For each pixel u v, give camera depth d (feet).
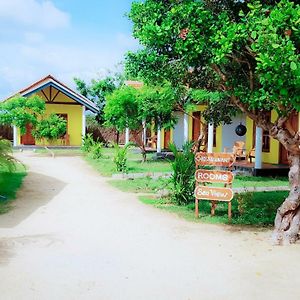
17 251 20.63
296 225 23.17
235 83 25.57
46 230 24.91
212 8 24.79
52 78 88.99
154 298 15.34
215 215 29.50
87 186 42.01
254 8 20.47
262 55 18.70
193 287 16.43
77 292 15.78
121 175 48.88
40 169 53.06
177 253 20.77
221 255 20.52
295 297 15.57
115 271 18.11
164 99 54.54
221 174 28.12
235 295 15.71
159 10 24.52
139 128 64.54
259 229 25.80
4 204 32.04
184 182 33.47
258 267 18.81
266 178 51.06
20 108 75.56
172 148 35.73
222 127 70.54
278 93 20.38
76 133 95.20
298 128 52.11
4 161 38.34
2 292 15.65
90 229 25.34
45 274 17.57
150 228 25.73
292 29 19.03
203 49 22.36
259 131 52.37
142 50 27.81
